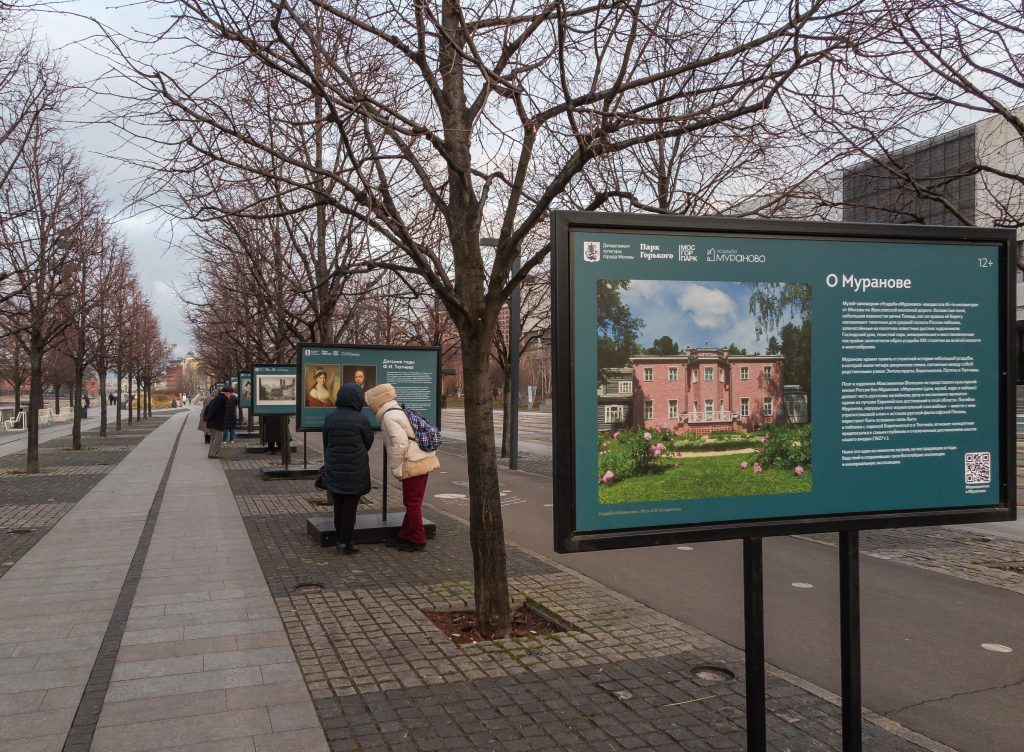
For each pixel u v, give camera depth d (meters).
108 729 3.91
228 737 3.82
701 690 4.46
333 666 4.83
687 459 3.11
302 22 5.38
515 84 5.67
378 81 6.64
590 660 4.96
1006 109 7.23
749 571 3.09
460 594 6.59
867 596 6.78
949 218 9.59
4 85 9.58
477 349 5.61
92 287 21.39
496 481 5.59
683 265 3.14
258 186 7.43
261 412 15.85
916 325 3.31
